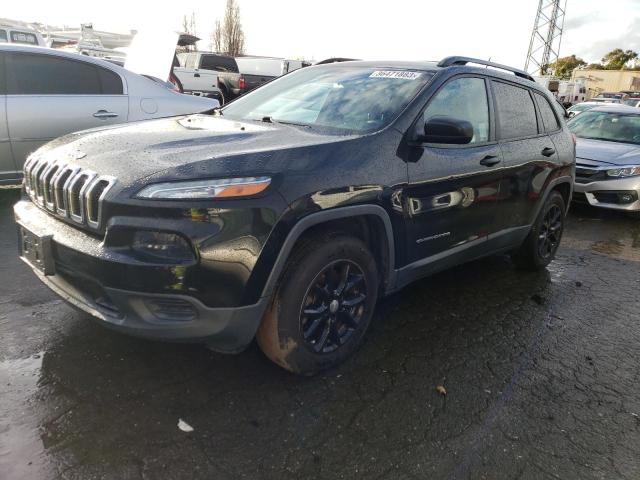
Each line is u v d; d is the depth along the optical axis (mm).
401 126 3111
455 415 2652
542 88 4812
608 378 3137
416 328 3578
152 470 2139
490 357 3268
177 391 2648
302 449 2328
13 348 2908
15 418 2363
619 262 5582
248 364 2926
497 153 3855
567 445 2500
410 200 3084
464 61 3875
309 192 2520
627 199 7320
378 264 3113
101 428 2348
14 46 5488
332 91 3609
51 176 2693
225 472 2162
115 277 2287
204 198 2275
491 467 2314
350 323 2967
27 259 2902
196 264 2264
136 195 2268
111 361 2852
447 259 3576
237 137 2867
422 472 2254
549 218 4930
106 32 19156
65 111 5680
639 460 2441
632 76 58875
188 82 12797
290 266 2584
